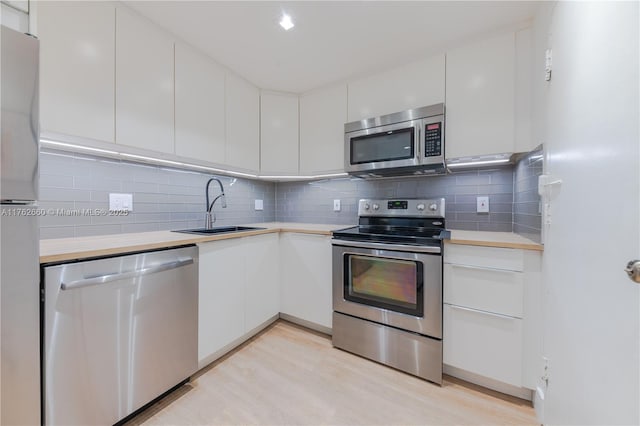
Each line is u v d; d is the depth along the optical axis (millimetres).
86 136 1254
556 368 1058
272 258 2131
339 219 2562
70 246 1150
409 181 2217
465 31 1567
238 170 2121
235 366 1646
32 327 882
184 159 1695
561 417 1001
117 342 1144
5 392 835
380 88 1972
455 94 1688
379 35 1604
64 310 984
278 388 1453
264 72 2039
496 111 1570
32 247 872
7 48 778
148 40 1490
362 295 1767
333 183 2598
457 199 2023
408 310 1589
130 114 1418
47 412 948
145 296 1244
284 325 2207
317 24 1510
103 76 1310
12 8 814
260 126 2279
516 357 1336
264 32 1583
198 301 1518
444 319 1512
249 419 1240
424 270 1540
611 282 701
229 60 1882
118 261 1144
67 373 996
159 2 1354
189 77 1714
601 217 750
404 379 1543
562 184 1021
